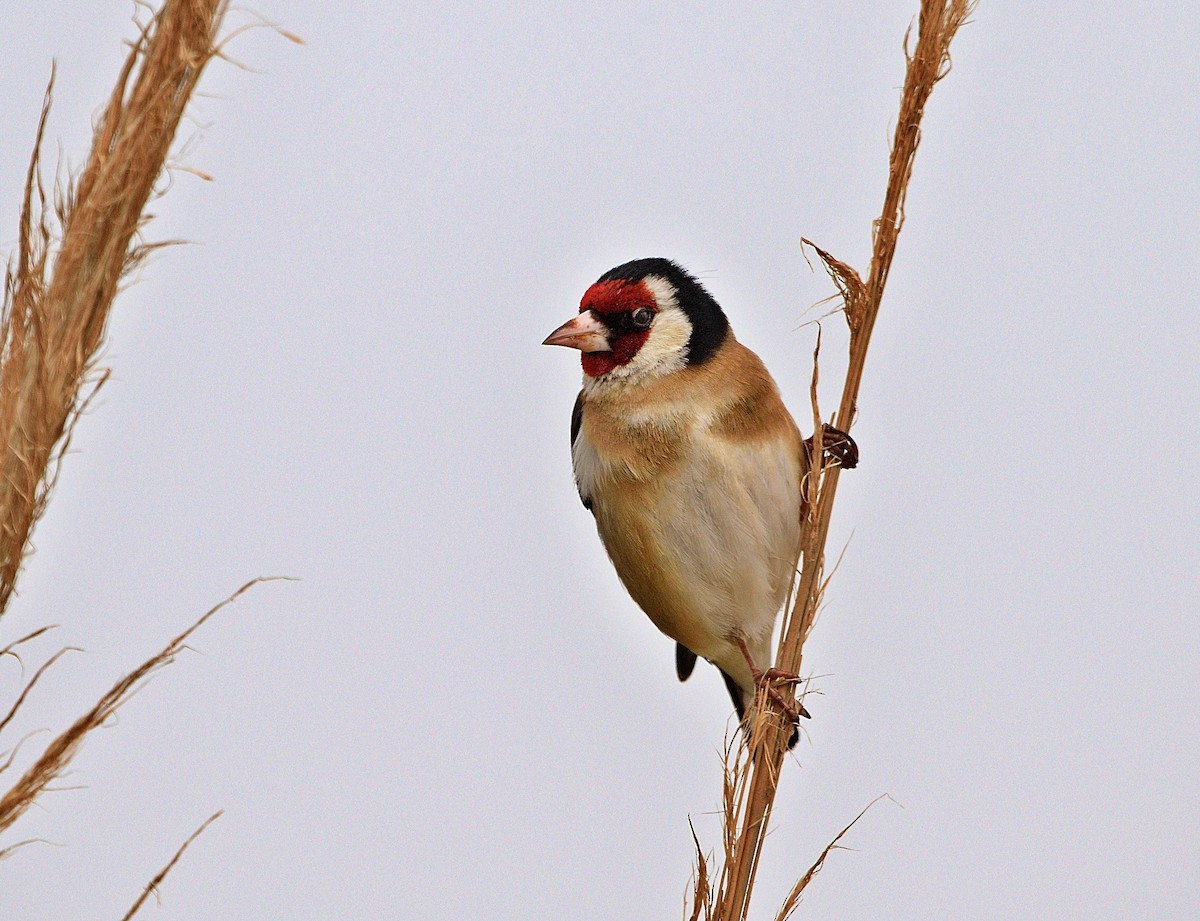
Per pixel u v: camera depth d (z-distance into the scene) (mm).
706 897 5078
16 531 3721
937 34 5660
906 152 5758
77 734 3707
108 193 3730
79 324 3746
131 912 3934
